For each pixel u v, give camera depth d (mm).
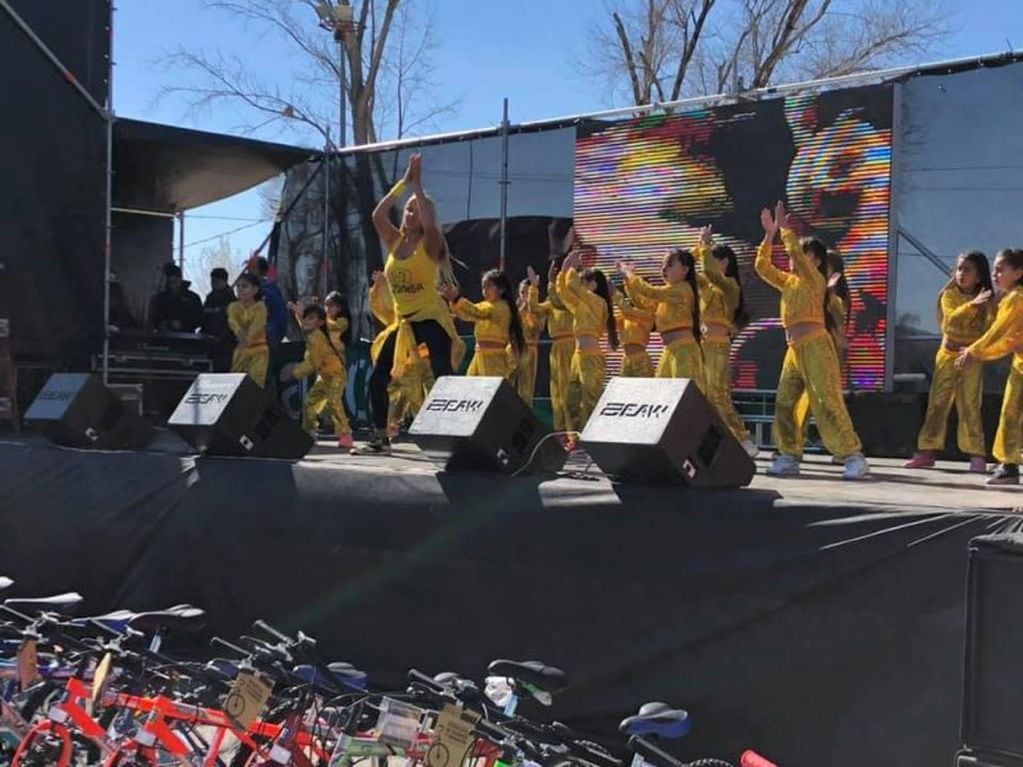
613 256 10906
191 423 6480
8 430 9578
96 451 7059
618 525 4824
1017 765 3285
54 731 4043
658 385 4773
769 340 9953
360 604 5707
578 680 4883
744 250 10109
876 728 4137
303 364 9500
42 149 10008
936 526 4059
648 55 24891
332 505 5852
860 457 6352
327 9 21031
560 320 9727
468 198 11945
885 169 9289
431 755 3445
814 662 4305
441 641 5395
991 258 8883
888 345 9312
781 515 4414
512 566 5145
